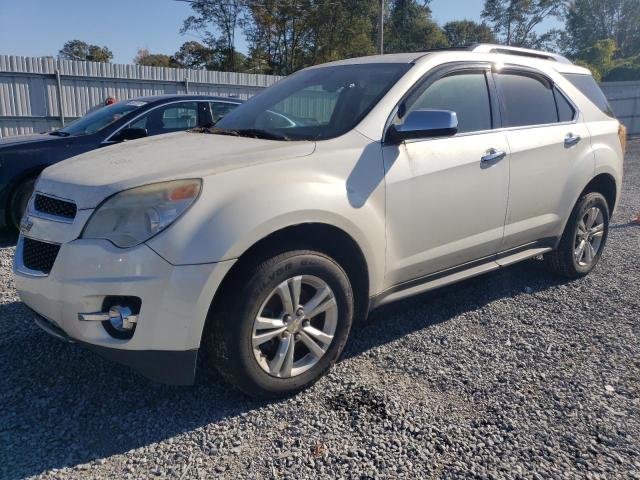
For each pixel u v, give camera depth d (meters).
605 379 3.42
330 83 4.05
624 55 64.50
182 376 2.86
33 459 2.64
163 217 2.72
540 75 4.72
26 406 3.08
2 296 4.66
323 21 44.09
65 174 3.18
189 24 42.91
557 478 2.55
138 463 2.63
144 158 3.25
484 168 3.97
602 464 2.64
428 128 3.38
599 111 5.20
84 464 2.62
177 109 7.67
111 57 53.94
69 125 7.68
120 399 3.17
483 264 4.28
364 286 3.45
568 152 4.70
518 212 4.34
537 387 3.31
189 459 2.66
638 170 13.80
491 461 2.66
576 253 5.11
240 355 2.92
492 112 4.20
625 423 2.97
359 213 3.25
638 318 4.36
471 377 3.42
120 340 2.76
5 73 15.53
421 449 2.74
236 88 20.17
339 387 3.29
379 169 3.40
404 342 3.89
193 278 2.70
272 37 43.91
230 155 3.12
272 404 3.12
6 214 6.56
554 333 4.07
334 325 3.27
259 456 2.69
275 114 4.05
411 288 3.80
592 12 64.00
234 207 2.82
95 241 2.75
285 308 3.06
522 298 4.76
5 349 3.71
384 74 3.87
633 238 6.90
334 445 2.76
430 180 3.64
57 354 3.66
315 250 3.14
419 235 3.66
